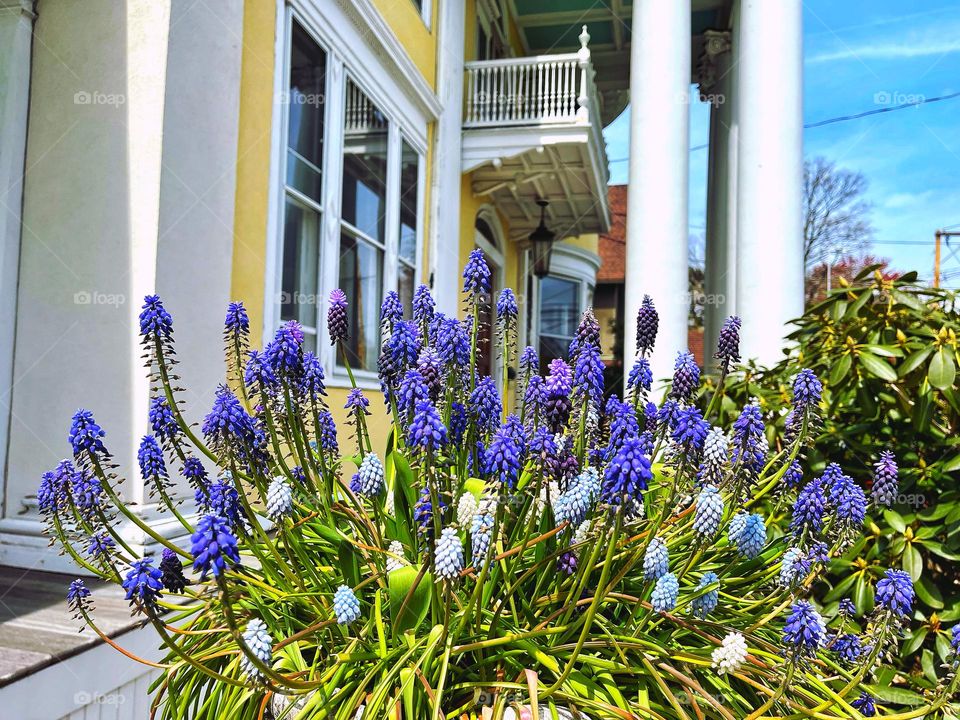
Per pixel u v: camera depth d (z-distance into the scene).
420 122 6.81
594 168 8.49
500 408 1.63
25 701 1.82
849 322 2.73
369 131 5.62
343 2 4.97
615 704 1.25
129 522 2.71
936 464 2.45
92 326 2.96
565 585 1.45
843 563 2.29
